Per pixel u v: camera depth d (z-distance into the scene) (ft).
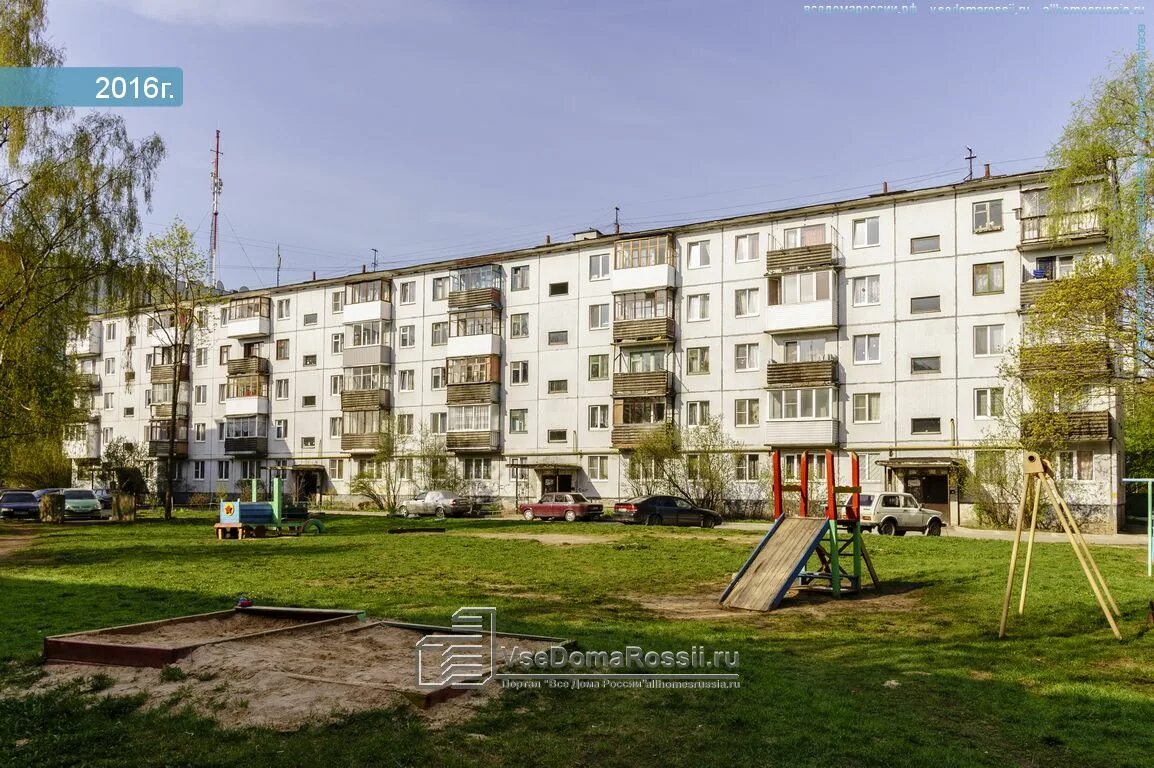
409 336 189.37
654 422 155.63
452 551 76.54
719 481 143.02
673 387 155.22
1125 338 78.74
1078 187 86.43
